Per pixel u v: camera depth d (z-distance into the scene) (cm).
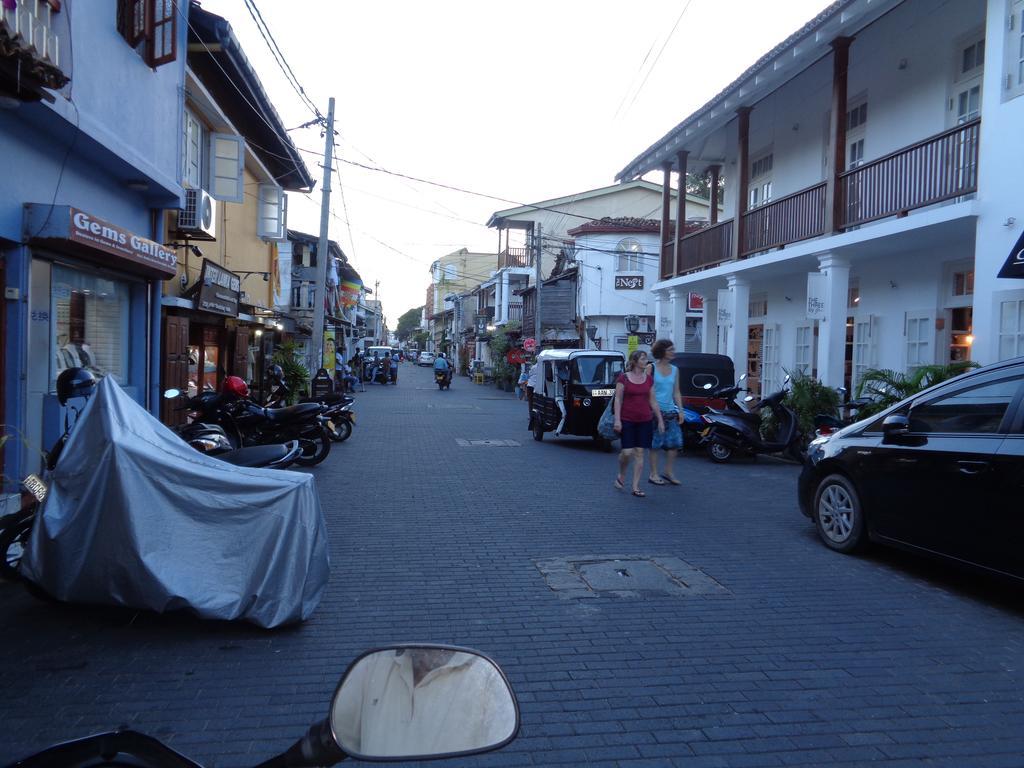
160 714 383
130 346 1111
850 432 704
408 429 1877
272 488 506
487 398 3362
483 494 981
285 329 2488
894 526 632
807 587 599
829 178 1338
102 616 521
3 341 762
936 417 617
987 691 418
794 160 1720
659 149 1975
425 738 171
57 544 496
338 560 667
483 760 344
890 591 591
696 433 1434
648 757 348
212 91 1512
